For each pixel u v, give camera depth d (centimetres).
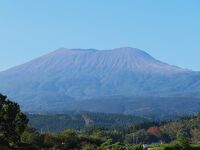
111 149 19775
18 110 9331
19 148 9275
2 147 8875
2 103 9288
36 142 17562
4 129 9119
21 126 9250
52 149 18175
